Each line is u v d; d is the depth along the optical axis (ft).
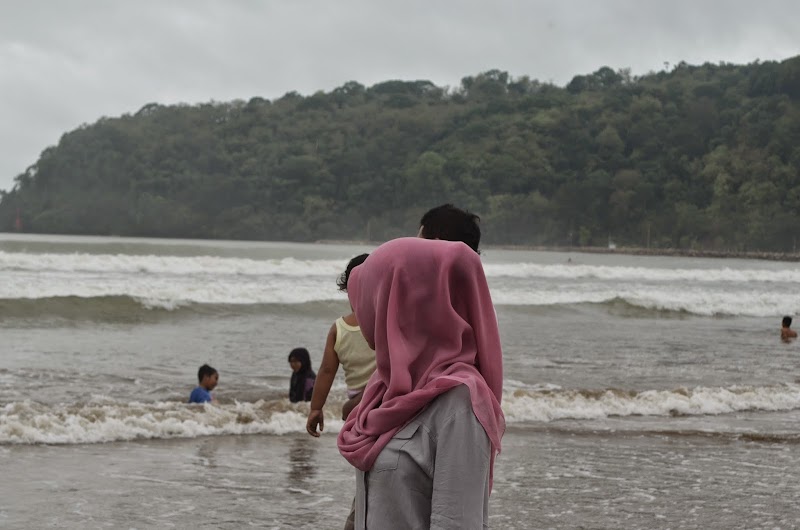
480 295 7.47
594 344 57.52
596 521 17.42
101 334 55.21
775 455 24.76
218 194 539.29
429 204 506.07
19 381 35.60
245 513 17.39
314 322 66.90
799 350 58.08
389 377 7.43
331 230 515.09
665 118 556.10
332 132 598.34
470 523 6.82
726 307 89.81
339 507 18.10
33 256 97.76
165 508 17.52
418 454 7.00
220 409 28.53
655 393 35.40
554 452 24.39
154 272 99.30
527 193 515.91
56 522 16.26
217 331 58.90
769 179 467.11
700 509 18.54
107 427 25.27
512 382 39.24
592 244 481.05
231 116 631.97
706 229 455.22
